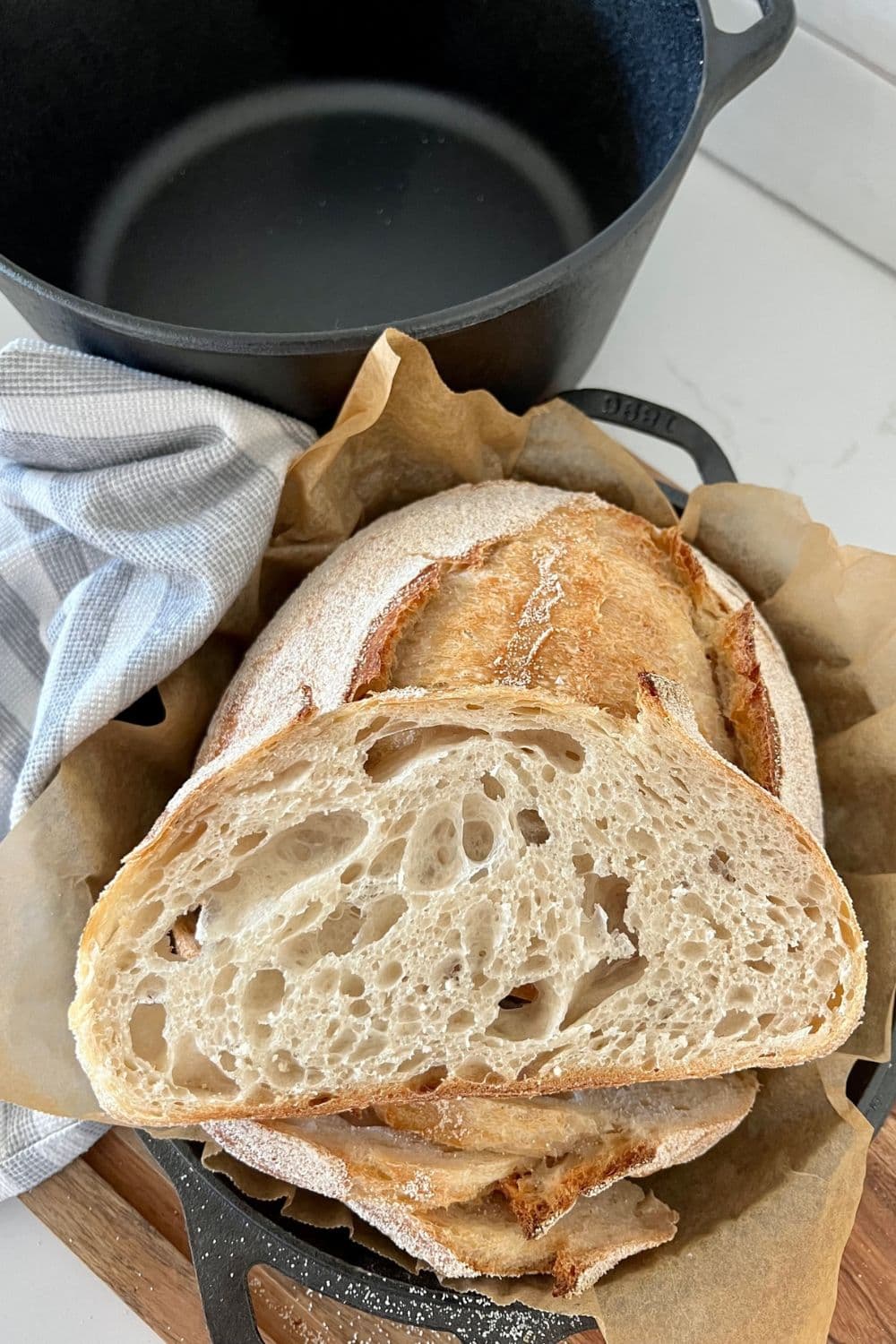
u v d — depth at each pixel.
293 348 0.35
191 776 0.39
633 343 0.52
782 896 0.32
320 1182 0.35
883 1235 0.39
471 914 0.32
